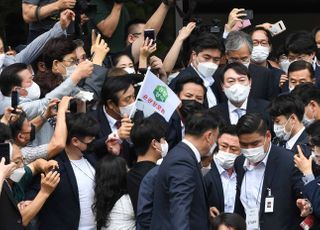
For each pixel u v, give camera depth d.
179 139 16.94
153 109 16.52
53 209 15.71
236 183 15.45
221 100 18.14
